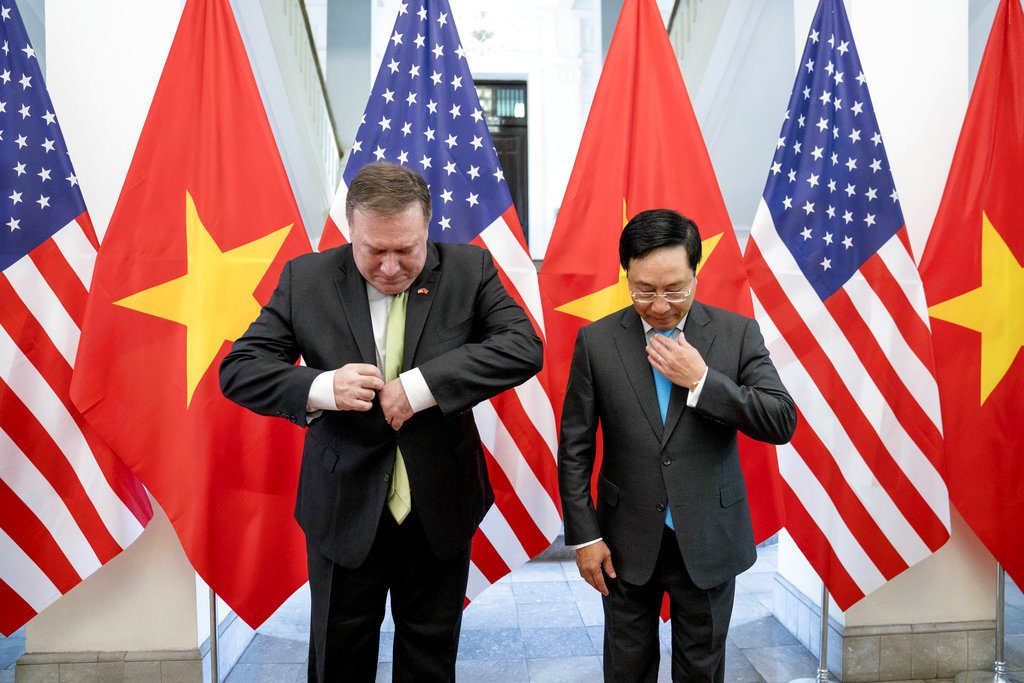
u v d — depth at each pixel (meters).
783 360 2.13
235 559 1.98
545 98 8.42
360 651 1.44
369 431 1.31
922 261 2.15
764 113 5.07
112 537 1.96
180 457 1.95
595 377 1.53
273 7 4.55
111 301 1.92
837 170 2.13
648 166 2.15
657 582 1.52
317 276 1.40
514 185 8.67
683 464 1.43
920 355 2.08
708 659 1.46
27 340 1.92
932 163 2.29
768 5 4.29
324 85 6.28
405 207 1.22
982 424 2.11
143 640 2.18
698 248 1.41
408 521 1.39
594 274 2.14
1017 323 2.11
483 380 1.26
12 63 1.92
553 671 2.39
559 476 1.54
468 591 2.11
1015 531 2.11
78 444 1.96
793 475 2.13
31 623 2.16
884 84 2.28
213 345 1.96
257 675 2.38
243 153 2.01
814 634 2.49
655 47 2.18
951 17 2.29
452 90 2.13
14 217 1.92
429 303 1.37
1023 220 2.11
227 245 1.99
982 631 2.33
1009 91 2.12
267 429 2.01
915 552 2.09
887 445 2.10
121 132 2.13
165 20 2.14
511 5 8.42
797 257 2.14
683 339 1.38
